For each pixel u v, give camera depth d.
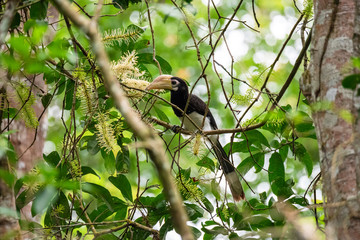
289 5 14.93
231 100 6.44
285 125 6.93
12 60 3.96
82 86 5.99
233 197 7.55
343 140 4.25
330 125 4.34
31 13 5.70
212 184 7.02
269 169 7.30
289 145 7.28
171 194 3.09
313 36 4.74
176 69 14.77
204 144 6.96
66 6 3.44
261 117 7.09
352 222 3.97
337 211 4.09
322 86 4.51
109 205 6.56
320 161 4.41
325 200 4.47
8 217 4.62
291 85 13.63
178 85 9.88
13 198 4.75
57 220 6.34
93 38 3.49
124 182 7.07
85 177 11.91
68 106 7.55
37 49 5.52
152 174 12.77
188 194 6.44
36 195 5.96
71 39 6.32
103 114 5.94
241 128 6.61
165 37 14.70
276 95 6.86
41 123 9.29
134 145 3.21
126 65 6.29
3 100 6.01
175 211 3.09
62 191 6.47
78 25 3.46
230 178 7.57
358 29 4.59
